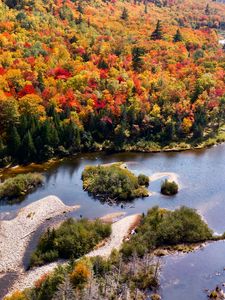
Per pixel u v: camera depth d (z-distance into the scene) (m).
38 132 118.38
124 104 134.62
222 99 145.88
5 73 133.50
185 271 70.94
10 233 82.25
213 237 80.56
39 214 89.44
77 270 63.66
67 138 122.75
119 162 117.56
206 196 99.88
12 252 76.69
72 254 75.06
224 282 68.75
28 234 82.44
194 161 120.50
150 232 78.62
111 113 130.38
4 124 117.81
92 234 79.06
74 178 108.44
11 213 90.25
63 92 134.75
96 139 128.25
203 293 65.94
